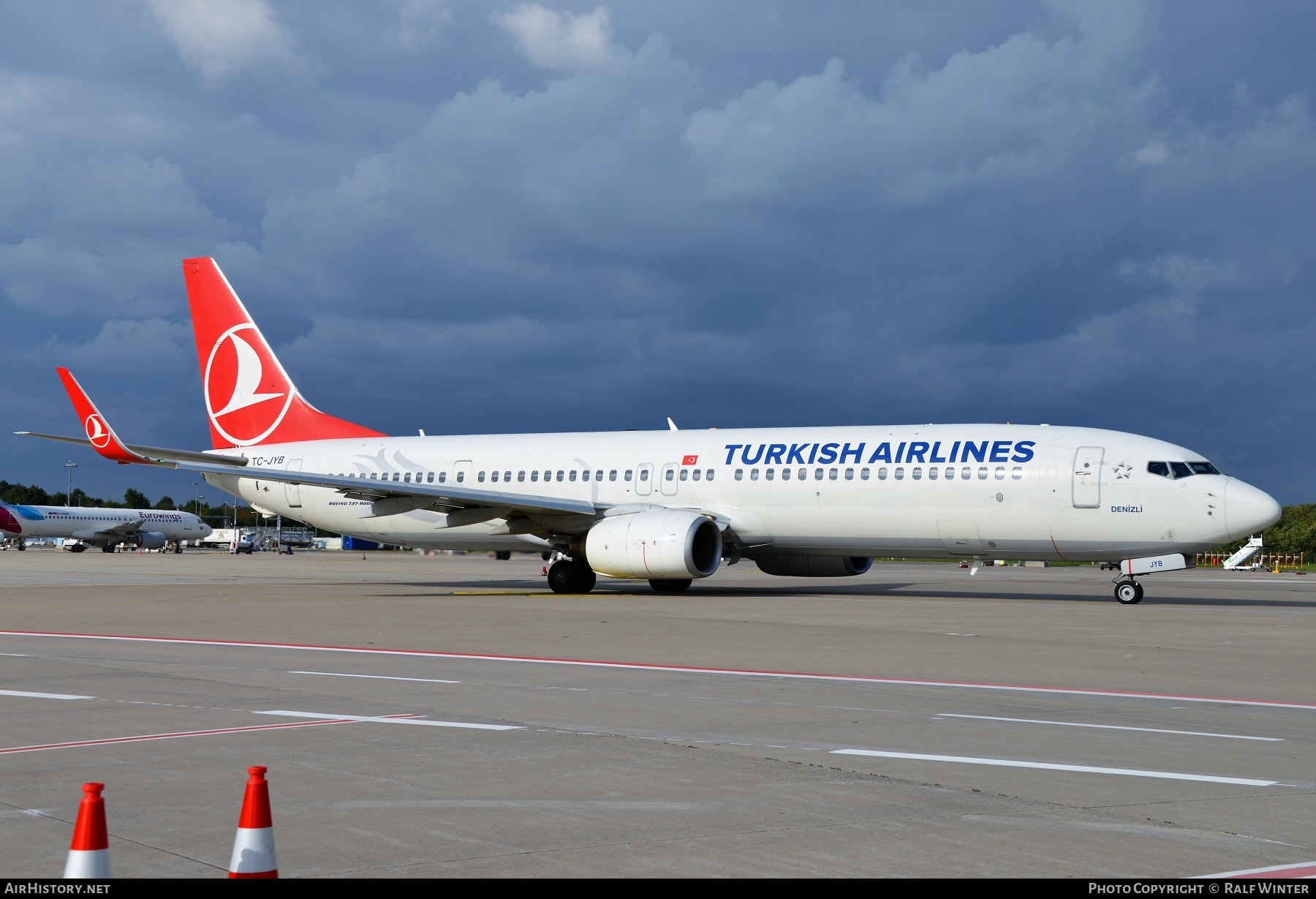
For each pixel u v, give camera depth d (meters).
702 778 11.22
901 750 12.67
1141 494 35.34
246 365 52.34
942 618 30.50
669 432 44.34
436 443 48.16
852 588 48.12
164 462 46.00
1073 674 19.17
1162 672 19.53
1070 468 36.28
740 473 41.12
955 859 8.56
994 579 61.53
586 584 43.38
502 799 10.38
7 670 19.41
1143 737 13.54
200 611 32.97
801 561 44.69
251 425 52.31
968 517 37.53
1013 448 37.34
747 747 12.81
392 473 48.00
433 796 10.48
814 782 11.08
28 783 10.95
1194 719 14.81
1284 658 21.59
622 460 43.69
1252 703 16.17
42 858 8.42
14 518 119.88
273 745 12.87
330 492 49.12
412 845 8.88
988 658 21.30
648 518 39.34
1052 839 9.11
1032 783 11.05
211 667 19.80
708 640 24.44
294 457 50.22
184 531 135.50
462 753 12.40
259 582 53.91
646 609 33.50
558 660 20.88
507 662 20.55
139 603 36.75
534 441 46.22
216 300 52.81
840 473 39.41
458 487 46.59
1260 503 34.19
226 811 9.90
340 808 10.04
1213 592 48.34
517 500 41.00
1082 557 37.28
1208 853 8.74
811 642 24.03
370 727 13.98
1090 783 11.07
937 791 10.70
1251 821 9.71
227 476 51.69
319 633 26.08
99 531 127.00
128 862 8.38
